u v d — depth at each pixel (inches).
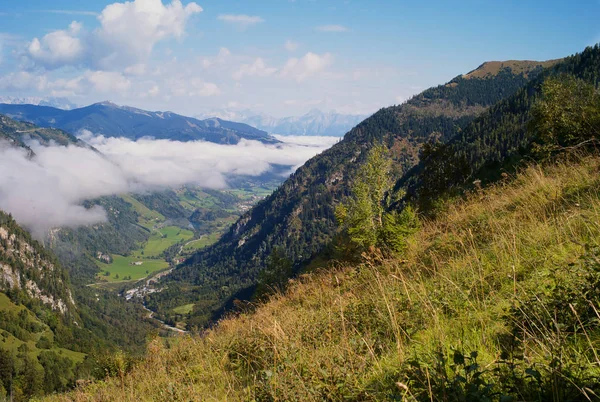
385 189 1053.2
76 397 399.9
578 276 144.8
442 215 536.7
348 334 217.2
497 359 111.4
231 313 541.3
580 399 90.7
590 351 112.1
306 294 438.0
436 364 113.0
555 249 203.2
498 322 150.8
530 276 188.1
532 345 122.0
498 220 317.4
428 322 182.7
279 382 158.4
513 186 452.4
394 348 168.4
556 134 809.5
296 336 242.8
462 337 152.9
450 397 100.4
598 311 124.0
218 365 287.4
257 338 270.8
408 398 103.5
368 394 121.6
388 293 237.6
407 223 584.7
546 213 276.8
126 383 384.8
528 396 95.6
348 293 316.5
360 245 702.5
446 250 317.7
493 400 97.0
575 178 326.3
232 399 196.2
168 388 236.7
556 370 94.3
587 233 204.2
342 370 142.3
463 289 207.9
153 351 480.4
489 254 246.7
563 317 130.2
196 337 484.4
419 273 281.1
